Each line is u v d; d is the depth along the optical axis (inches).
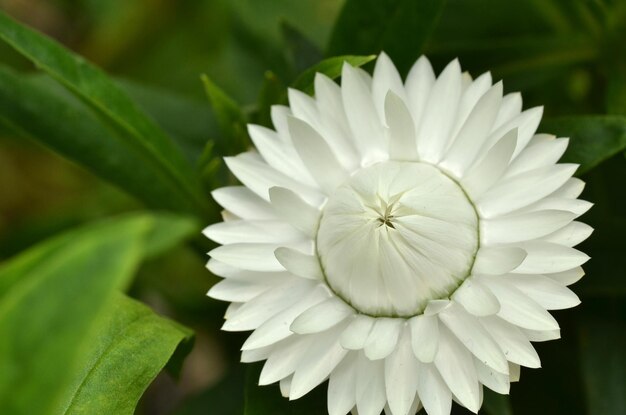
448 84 7.4
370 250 7.0
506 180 7.2
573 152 7.7
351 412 7.2
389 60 7.6
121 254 5.5
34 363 5.5
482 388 7.1
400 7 8.1
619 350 8.0
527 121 7.3
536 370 8.4
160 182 8.5
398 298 7.0
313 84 7.7
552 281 7.0
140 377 7.3
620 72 8.7
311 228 7.3
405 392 6.9
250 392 7.5
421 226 7.0
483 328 6.9
